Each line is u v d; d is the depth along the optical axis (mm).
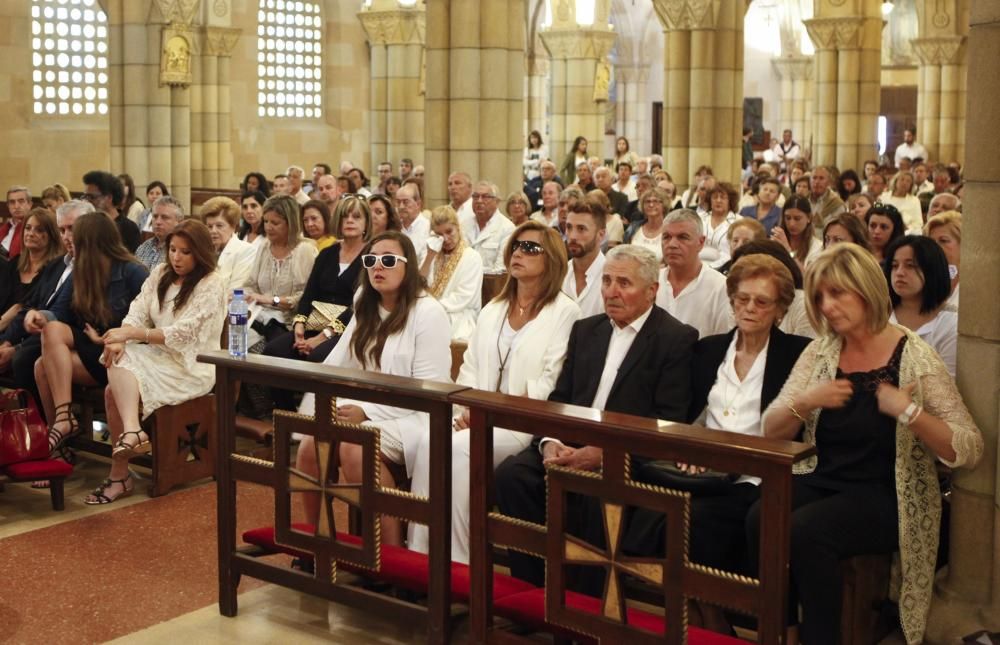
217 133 24344
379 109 25891
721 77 18250
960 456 4383
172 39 20234
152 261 9375
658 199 9750
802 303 5863
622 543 4359
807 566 4426
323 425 4809
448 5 12750
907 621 4637
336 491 4797
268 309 8406
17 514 6688
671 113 18484
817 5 24141
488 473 4398
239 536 6258
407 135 25844
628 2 39531
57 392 7211
